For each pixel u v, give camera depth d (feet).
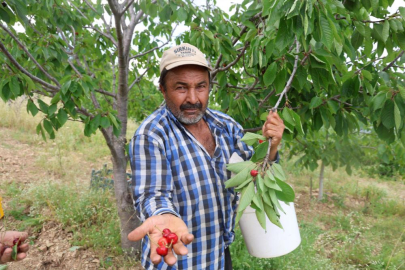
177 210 5.09
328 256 12.55
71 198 14.51
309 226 14.73
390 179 27.40
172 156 5.04
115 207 14.39
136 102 14.67
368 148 15.24
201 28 8.24
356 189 22.02
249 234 6.44
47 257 11.28
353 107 7.41
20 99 30.04
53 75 10.14
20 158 21.42
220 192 5.36
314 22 4.30
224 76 8.60
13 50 8.71
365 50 5.93
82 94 7.92
